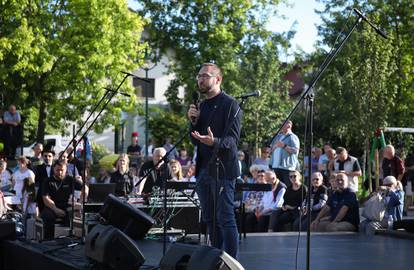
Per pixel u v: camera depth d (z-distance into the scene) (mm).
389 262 5648
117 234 4648
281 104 22531
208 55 23219
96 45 18188
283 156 9969
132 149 18688
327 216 8383
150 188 9023
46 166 10375
